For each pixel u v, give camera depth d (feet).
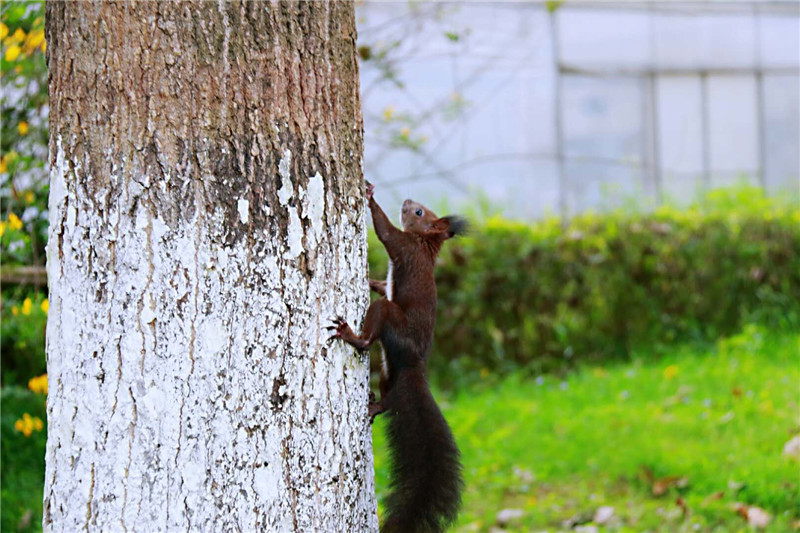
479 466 39.09
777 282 57.11
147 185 17.01
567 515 33.35
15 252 32.19
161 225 17.04
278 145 17.90
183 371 17.06
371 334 19.88
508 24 73.10
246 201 17.54
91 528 16.97
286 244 18.02
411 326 23.72
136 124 17.02
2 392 36.40
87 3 17.10
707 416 41.22
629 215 59.36
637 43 80.59
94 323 17.10
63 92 17.34
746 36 81.76
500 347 55.98
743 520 30.73
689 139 80.94
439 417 22.20
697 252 57.36
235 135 17.47
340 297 19.01
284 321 17.97
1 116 36.04
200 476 17.10
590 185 78.95
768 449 36.14
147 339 16.98
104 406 16.99
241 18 17.54
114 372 16.98
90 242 17.13
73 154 17.24
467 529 32.24
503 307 57.06
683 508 31.99
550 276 57.41
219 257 17.31
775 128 82.48
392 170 65.46
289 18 18.08
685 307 57.21
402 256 25.57
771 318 55.98
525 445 41.11
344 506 18.89
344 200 19.13
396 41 50.34
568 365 56.54
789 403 41.29
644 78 80.43
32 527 32.73
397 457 21.86
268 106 17.80
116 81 17.02
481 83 75.10
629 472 36.19
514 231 58.03
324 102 18.65
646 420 41.75
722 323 57.06
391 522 20.80
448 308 56.85
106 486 16.93
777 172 81.92
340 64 19.04
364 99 60.23
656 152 80.48
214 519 17.16
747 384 45.52
